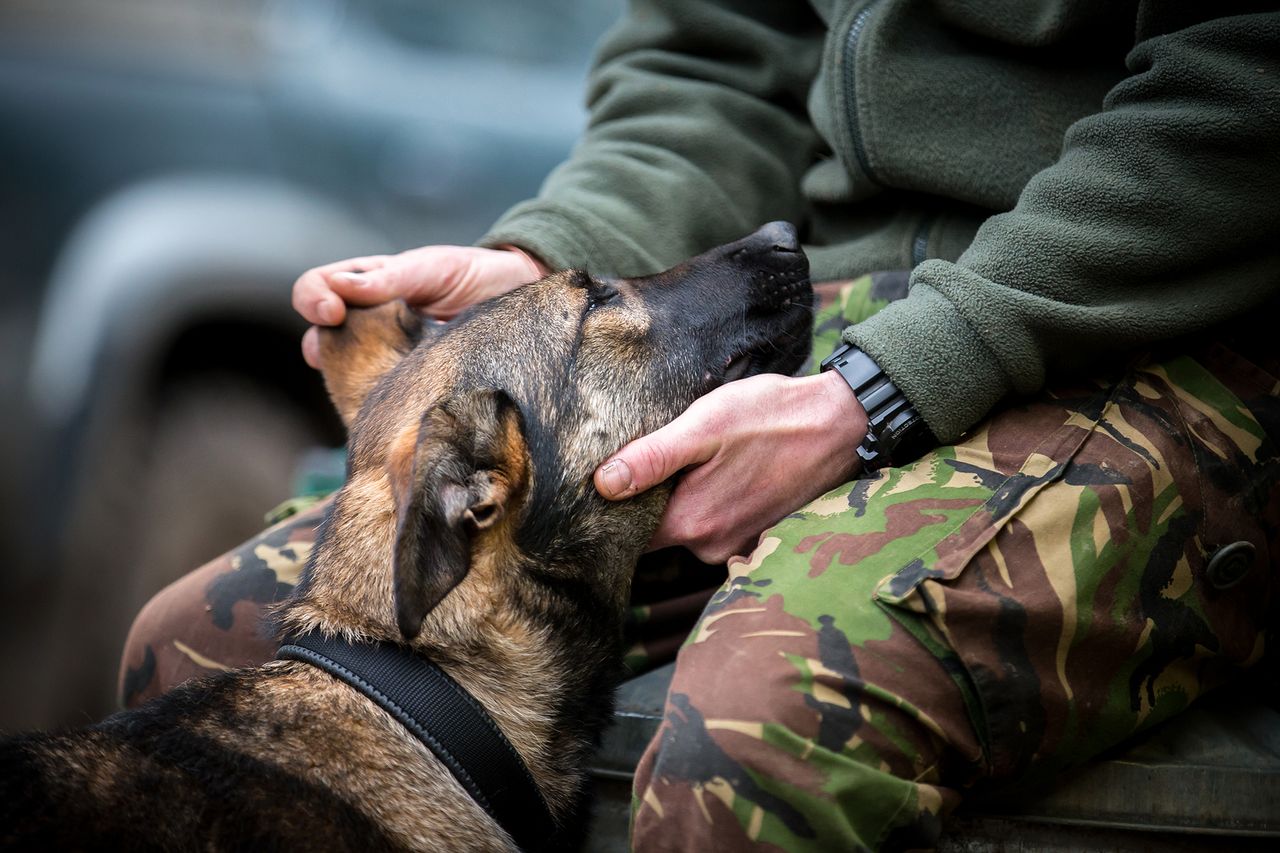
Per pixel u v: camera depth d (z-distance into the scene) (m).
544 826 2.11
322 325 2.63
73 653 4.53
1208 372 2.11
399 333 2.59
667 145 2.82
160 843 1.78
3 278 4.47
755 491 2.13
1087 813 1.93
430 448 1.85
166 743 1.91
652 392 2.29
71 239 4.53
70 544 4.49
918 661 1.76
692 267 2.45
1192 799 1.92
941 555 1.83
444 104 4.84
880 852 1.74
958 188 2.36
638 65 2.96
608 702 2.24
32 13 4.66
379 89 4.81
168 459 4.64
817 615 1.80
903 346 2.04
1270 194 1.97
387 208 4.79
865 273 2.54
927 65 2.35
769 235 2.47
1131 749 1.98
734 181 2.82
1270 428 2.05
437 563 1.80
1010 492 1.90
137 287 4.50
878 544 1.88
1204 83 1.96
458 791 1.99
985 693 1.77
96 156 4.58
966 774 1.83
